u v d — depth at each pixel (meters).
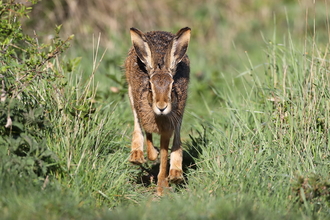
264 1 24.39
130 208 8.09
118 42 18.59
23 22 16.59
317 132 10.26
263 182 8.88
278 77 12.11
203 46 21.19
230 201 8.20
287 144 10.13
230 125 11.38
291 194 8.63
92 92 10.68
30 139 8.45
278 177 9.23
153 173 11.30
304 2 24.16
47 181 8.23
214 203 7.93
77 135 9.62
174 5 22.27
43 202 7.52
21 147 8.71
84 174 8.89
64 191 8.33
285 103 11.09
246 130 10.97
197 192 8.90
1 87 9.22
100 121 10.61
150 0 21.22
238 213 7.47
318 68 11.45
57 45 9.69
